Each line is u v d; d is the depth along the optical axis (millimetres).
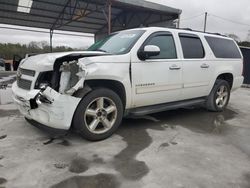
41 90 3186
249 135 4137
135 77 3844
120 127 4309
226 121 4953
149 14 17969
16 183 2477
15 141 3531
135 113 4051
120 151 3279
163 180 2586
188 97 4895
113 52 3928
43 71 3354
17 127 4121
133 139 3742
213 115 5418
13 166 2811
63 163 2898
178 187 2469
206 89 5227
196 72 4820
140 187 2449
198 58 4898
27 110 3471
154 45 4148
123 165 2889
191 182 2568
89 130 3488
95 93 3461
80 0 15023
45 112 3238
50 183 2488
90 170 2758
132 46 3889
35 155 3100
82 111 3365
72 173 2686
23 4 15992
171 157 3143
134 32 4332
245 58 12531
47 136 3738
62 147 3361
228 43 5812
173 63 4355
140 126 4406
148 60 3990
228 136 4051
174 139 3803
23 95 3447
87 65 3281
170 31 4492
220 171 2826
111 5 14242
